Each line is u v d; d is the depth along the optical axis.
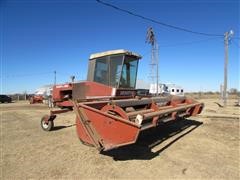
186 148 7.20
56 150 7.18
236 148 7.23
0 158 6.50
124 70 9.62
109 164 5.88
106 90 9.36
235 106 26.42
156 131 9.73
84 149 7.20
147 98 8.57
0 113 18.45
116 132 5.59
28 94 62.72
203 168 5.59
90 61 10.25
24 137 9.10
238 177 5.09
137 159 6.21
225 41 25.98
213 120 13.07
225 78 25.70
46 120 10.35
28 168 5.73
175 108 8.24
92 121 6.08
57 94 11.42
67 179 5.06
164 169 5.52
